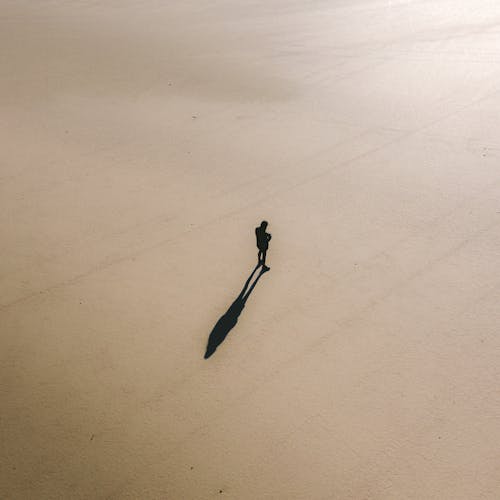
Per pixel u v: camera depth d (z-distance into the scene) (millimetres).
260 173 8922
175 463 4531
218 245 7191
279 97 12039
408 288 6199
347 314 5910
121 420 4930
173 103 12172
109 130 10977
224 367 5387
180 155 9750
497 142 9133
